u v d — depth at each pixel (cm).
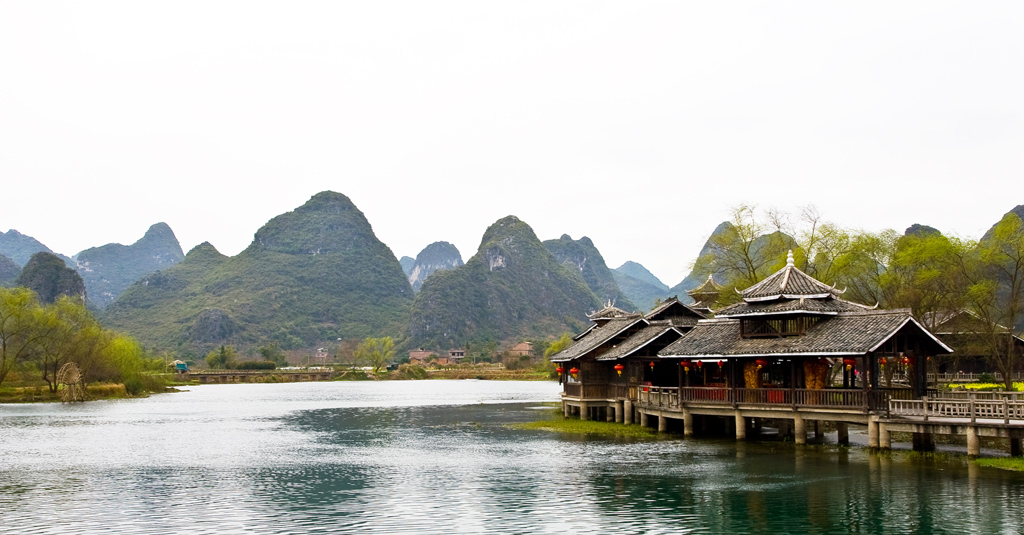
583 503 3148
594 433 5578
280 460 4512
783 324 4456
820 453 4216
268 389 16888
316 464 4328
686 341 4962
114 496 3391
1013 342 6531
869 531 2650
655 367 5981
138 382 13262
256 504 3198
